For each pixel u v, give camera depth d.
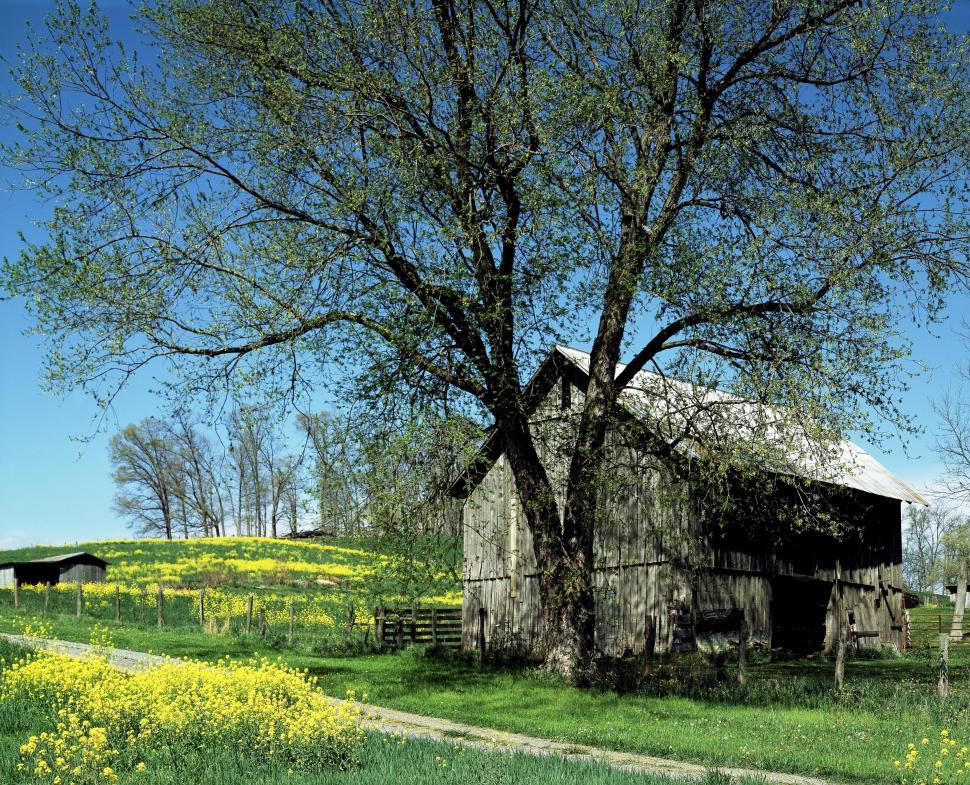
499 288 19.23
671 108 20.12
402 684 19.78
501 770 9.45
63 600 42.88
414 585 20.09
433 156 18.41
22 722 11.88
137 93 18.67
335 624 38.53
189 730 10.75
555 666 20.81
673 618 25.89
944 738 10.42
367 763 9.93
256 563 64.19
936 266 18.36
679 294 18.14
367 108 18.70
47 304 17.30
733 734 13.82
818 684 19.11
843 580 31.94
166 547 76.56
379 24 18.39
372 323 18.45
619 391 21.05
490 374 19.52
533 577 29.86
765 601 28.50
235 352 19.09
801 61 20.66
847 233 17.91
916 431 17.33
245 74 18.75
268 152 18.53
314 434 18.91
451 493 20.45
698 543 25.81
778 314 18.44
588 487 20.27
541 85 18.31
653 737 13.55
